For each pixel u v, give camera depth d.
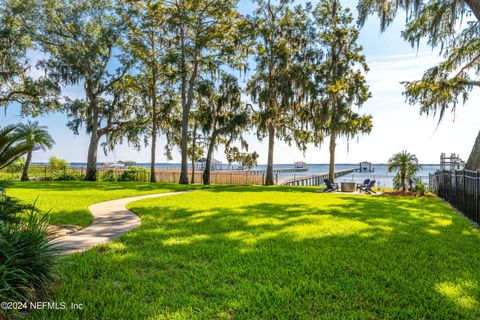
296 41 20.00
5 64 19.02
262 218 7.10
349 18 19.16
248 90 21.81
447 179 10.97
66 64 20.06
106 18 21.47
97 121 22.86
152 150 23.23
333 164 20.02
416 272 3.54
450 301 2.77
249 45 21.12
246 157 25.17
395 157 15.83
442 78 14.95
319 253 4.27
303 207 9.12
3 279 2.31
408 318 2.48
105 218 7.12
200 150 26.19
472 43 13.98
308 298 2.82
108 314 2.46
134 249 4.40
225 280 3.28
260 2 20.75
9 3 18.73
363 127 18.19
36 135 3.50
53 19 20.11
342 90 18.42
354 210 8.56
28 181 20.95
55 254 3.19
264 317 2.48
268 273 3.48
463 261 3.98
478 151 12.16
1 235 2.59
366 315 2.51
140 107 24.55
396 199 11.93
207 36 20.81
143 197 11.99
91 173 22.72
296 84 19.14
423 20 13.39
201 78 22.39
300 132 21.12
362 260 3.98
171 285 3.12
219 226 6.14
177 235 5.34
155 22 21.31
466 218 7.49
